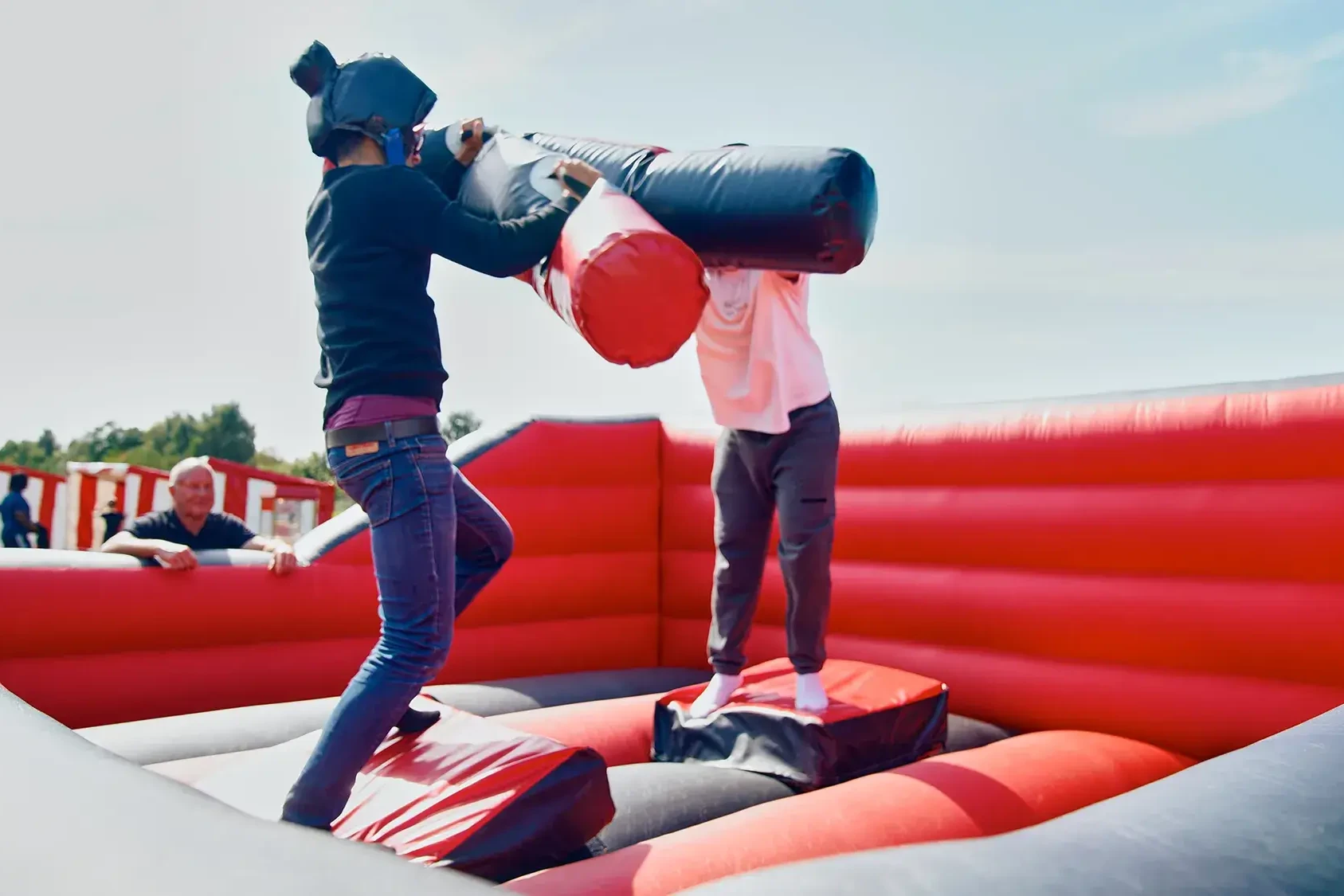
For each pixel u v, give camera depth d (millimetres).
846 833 2221
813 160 1998
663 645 4590
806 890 398
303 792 2002
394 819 2102
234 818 487
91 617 3232
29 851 436
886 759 2916
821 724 2752
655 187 2178
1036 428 3580
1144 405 3381
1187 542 3221
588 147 2430
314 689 3641
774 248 2057
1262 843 443
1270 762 548
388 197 2025
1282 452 3070
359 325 2041
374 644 3770
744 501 3098
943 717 3170
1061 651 3459
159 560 3412
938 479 3809
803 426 2922
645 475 4625
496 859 2049
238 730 2996
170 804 500
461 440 4289
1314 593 2996
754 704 2955
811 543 2910
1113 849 438
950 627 3721
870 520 3947
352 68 2115
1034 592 3521
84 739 634
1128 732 3277
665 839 2160
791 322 2918
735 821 2246
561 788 2197
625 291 1922
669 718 3152
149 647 3346
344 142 2139
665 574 4598
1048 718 3455
